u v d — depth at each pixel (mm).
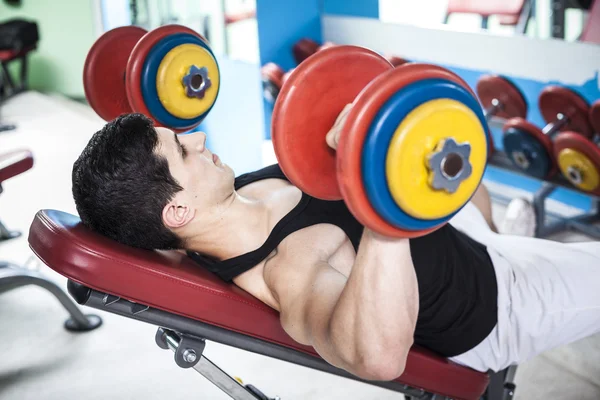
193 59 1422
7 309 2252
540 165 2502
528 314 1219
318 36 4102
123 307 1062
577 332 1278
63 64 6141
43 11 5930
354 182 704
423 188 706
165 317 1078
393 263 852
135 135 1037
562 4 2699
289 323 1003
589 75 2592
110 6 5250
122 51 1507
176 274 1065
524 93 3068
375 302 859
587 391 1744
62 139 4453
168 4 4223
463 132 710
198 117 1487
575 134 2254
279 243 1085
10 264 2037
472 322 1191
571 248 1342
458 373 1220
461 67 3182
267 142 3791
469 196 750
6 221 3002
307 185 924
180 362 1104
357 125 689
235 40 3844
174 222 1071
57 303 2293
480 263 1221
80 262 1015
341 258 1080
